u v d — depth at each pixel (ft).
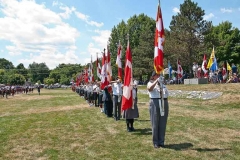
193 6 149.69
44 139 30.60
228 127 33.71
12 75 379.55
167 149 24.54
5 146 27.89
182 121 38.58
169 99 73.46
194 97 69.05
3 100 117.19
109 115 47.78
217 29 207.41
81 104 80.48
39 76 534.78
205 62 101.14
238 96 56.18
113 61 194.49
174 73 139.85
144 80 190.08
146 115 46.55
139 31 213.25
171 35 152.87
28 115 55.01
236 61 197.26
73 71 458.91
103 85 48.96
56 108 69.77
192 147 24.90
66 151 25.31
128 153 23.81
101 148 25.85
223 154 22.50
